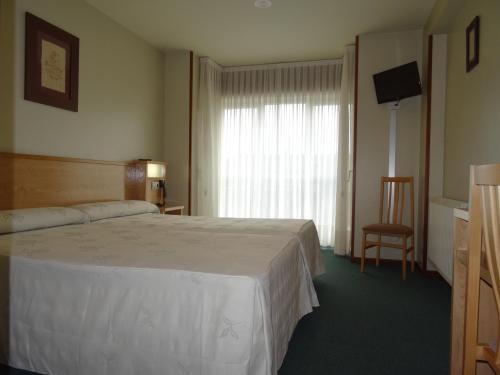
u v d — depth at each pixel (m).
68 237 1.96
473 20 2.46
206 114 4.56
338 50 4.26
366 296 2.72
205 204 4.56
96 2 3.17
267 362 1.21
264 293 1.24
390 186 3.59
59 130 2.90
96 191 3.24
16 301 1.46
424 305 2.53
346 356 1.79
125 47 3.72
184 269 1.32
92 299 1.37
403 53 3.73
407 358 1.77
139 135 3.97
